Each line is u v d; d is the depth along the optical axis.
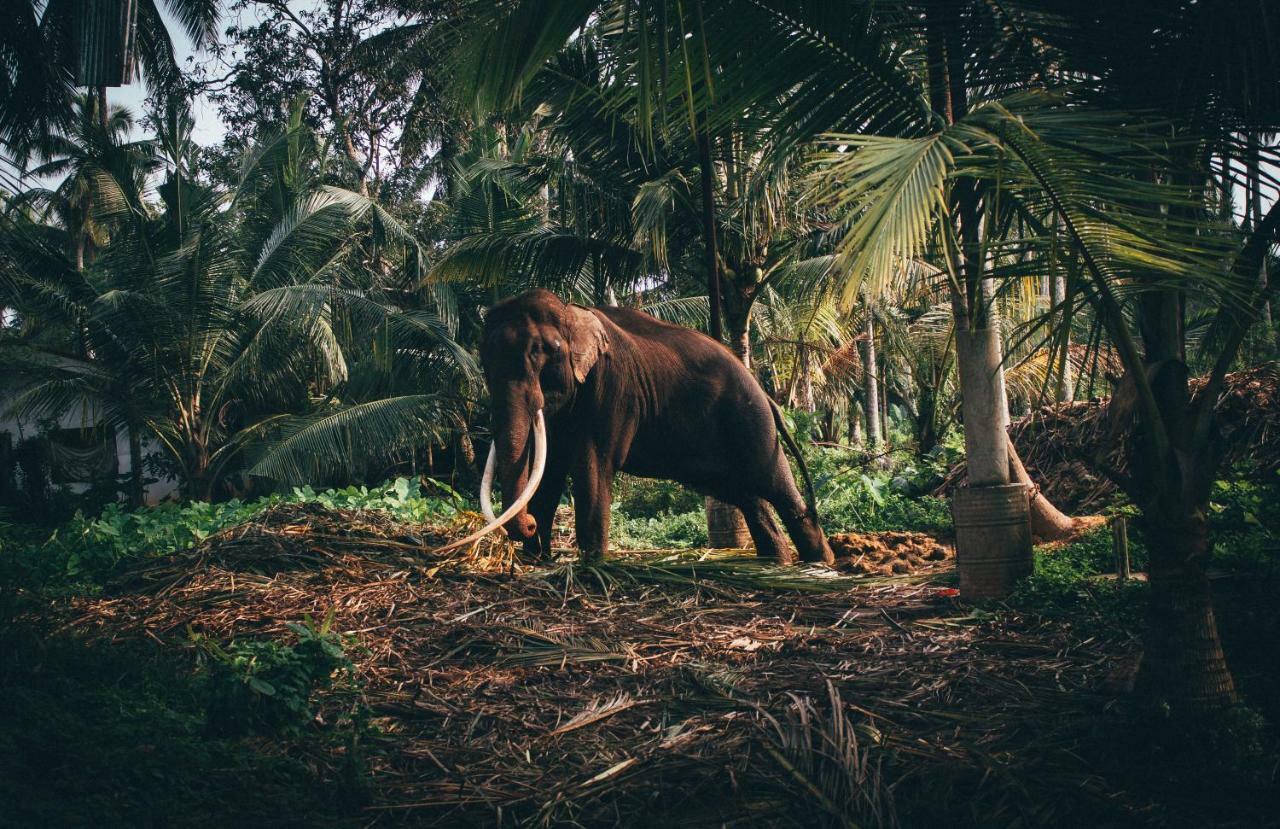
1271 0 3.71
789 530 9.11
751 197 9.95
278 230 17.03
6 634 4.81
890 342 17.28
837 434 25.86
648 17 4.05
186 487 16.83
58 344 21.64
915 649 5.73
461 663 5.59
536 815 3.68
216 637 5.81
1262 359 10.31
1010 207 4.59
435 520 10.30
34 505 18.48
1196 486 4.09
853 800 3.67
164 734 4.05
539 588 6.93
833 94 4.38
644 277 11.88
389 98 25.52
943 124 4.30
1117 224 3.73
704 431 8.73
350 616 6.18
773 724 4.39
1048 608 6.25
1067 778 3.81
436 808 3.79
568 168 11.29
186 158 23.34
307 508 8.13
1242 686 4.52
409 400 15.85
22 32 13.88
